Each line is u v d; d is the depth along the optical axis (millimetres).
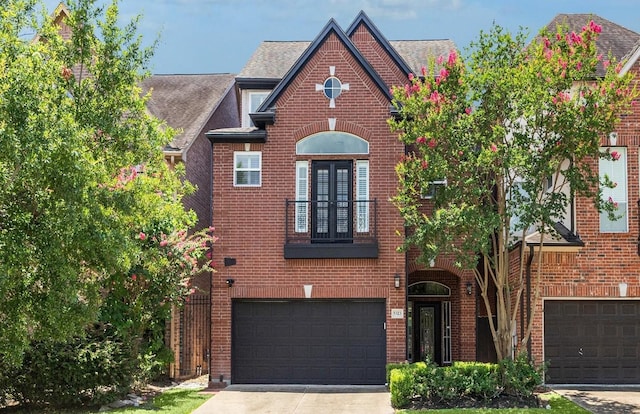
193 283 21766
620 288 18453
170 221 16672
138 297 16953
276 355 19547
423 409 15039
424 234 15656
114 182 13180
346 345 19438
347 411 15242
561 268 18547
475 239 15281
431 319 22000
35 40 17531
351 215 19531
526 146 15461
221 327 19469
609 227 18672
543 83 15336
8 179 10258
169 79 28438
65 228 10531
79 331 11695
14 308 10859
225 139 19812
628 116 18672
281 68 23781
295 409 15531
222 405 16062
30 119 10203
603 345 18656
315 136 19828
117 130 13242
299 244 19375
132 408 15328
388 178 19484
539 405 15258
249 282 19516
